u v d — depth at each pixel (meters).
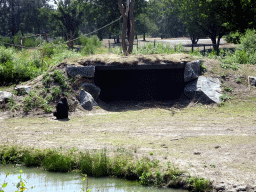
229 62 19.38
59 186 7.54
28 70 19.97
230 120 13.01
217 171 7.62
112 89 20.12
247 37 22.94
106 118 14.09
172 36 86.56
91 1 50.44
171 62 17.59
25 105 14.87
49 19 60.50
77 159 8.68
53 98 15.59
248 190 6.79
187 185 7.30
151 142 10.10
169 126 12.26
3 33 71.31
